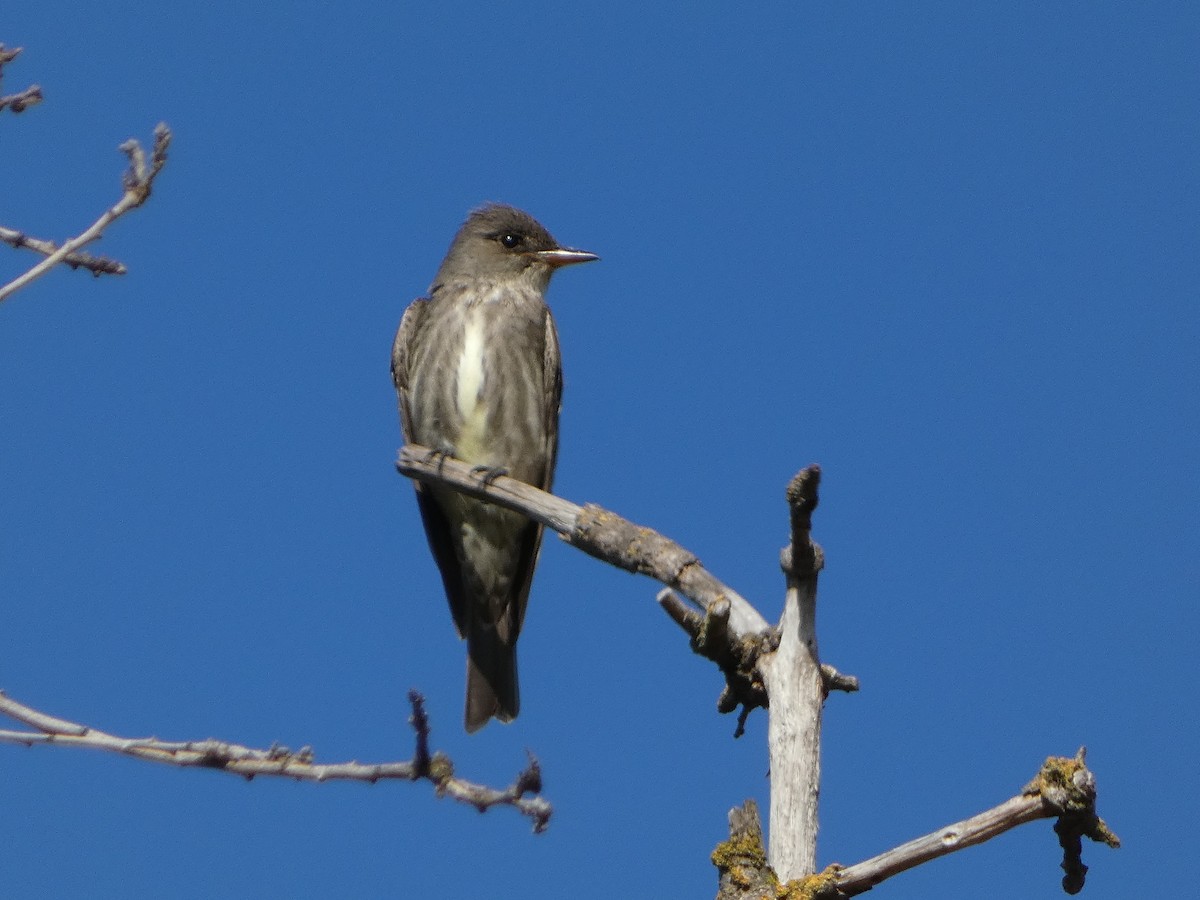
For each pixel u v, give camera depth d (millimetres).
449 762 8734
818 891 6855
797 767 7359
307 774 8688
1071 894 6863
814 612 7656
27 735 8406
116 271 9258
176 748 8570
